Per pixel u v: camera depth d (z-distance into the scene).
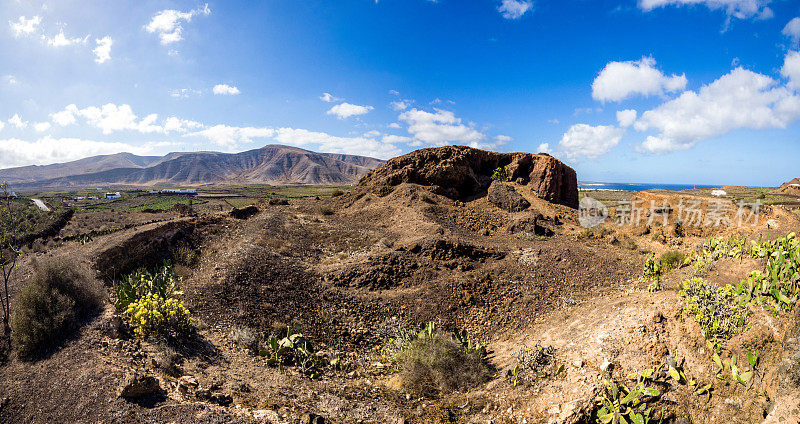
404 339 11.50
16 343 7.68
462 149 41.44
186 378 7.09
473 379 9.07
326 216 30.16
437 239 19.08
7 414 6.08
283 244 20.27
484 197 37.28
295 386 8.34
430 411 7.83
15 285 11.08
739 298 8.36
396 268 16.64
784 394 6.02
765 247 11.04
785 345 6.74
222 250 17.77
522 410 7.29
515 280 16.80
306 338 11.26
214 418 5.90
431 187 36.16
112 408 5.89
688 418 6.69
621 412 6.69
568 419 6.60
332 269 16.66
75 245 17.08
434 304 14.35
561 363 8.20
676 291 10.57
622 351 7.96
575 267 18.06
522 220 28.09
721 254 12.55
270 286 14.02
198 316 10.85
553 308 14.09
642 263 18.70
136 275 12.21
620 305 11.04
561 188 43.06
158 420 5.70
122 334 8.65
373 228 26.31
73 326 8.45
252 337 10.31
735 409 6.55
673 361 7.47
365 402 8.13
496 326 13.23
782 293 7.63
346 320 13.07
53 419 5.86
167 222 19.38
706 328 7.93
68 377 6.75
